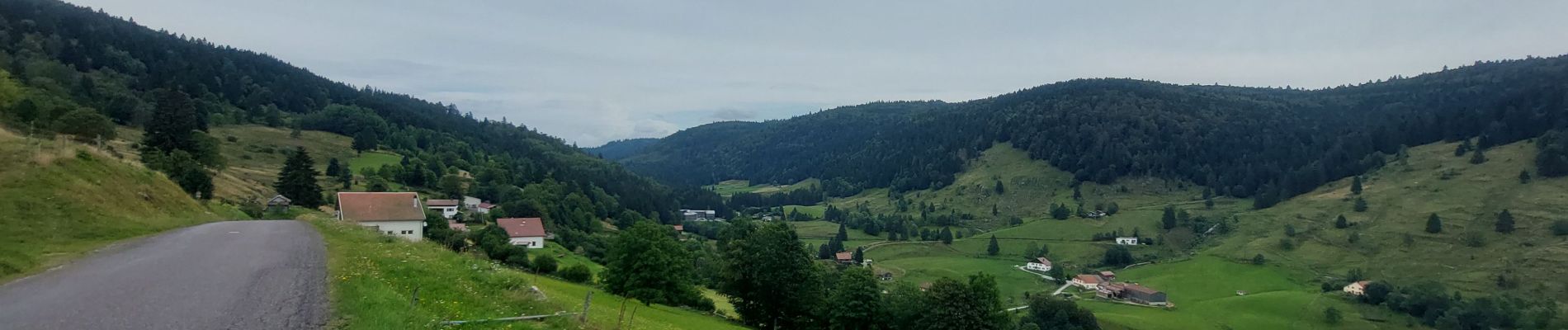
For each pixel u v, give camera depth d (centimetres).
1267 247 15188
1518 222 13288
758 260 5912
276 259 2117
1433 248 13250
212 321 1256
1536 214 13300
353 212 7006
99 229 2556
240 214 6034
